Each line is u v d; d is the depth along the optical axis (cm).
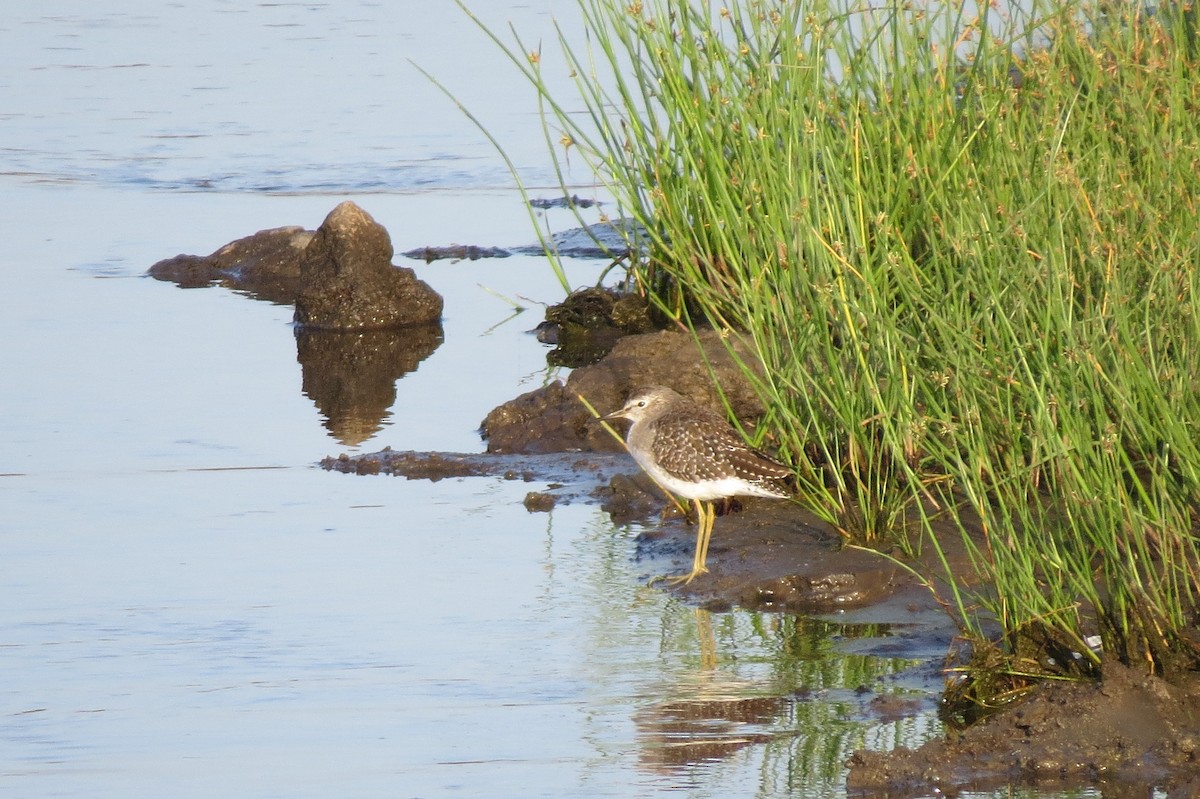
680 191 1659
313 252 2228
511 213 2728
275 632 1189
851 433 1275
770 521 1381
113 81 3619
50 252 2495
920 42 1462
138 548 1371
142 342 2086
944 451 1165
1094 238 1099
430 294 2208
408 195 2819
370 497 1525
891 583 1245
